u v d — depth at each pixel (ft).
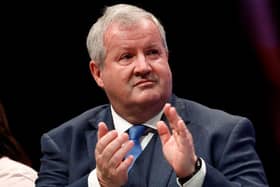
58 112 36.73
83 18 35.58
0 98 36.52
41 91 36.55
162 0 34.14
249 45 34.06
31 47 36.19
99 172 14.48
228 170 15.61
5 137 19.56
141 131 16.58
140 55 15.88
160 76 15.88
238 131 16.06
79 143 17.22
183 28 34.42
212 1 34.06
